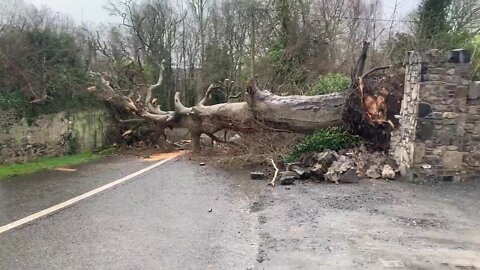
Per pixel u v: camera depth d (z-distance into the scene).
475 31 15.98
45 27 14.07
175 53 26.05
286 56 17.25
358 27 19.95
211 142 15.17
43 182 9.13
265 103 10.93
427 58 7.65
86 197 7.59
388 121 9.06
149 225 5.74
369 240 4.78
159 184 8.90
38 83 12.66
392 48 14.67
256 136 11.65
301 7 19.05
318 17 19.58
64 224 5.83
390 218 5.64
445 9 16.22
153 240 5.09
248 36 22.33
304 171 8.69
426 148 7.83
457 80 7.73
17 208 6.78
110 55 19.56
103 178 9.67
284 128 10.98
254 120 11.40
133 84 17.88
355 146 9.67
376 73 10.07
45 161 12.14
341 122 10.09
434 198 6.72
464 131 7.85
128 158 13.51
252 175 9.45
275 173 9.11
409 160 8.02
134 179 9.55
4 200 7.36
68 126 13.82
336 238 4.87
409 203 6.43
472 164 7.95
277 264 4.14
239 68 23.06
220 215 6.21
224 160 11.90
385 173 8.34
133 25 23.27
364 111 9.41
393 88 9.20
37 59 13.05
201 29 25.92
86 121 14.71
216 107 12.65
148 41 23.86
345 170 8.23
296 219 5.70
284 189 7.79
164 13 25.23
